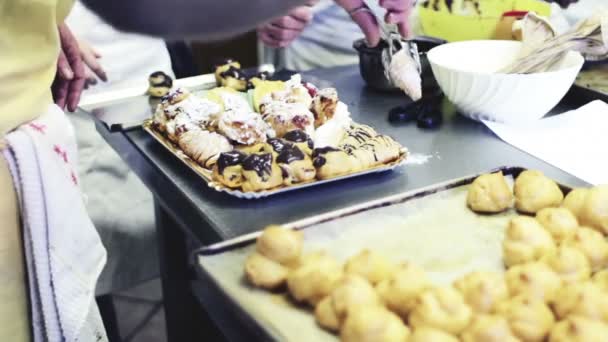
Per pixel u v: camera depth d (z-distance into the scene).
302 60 1.66
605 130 0.96
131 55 1.46
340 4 0.74
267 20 0.41
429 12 1.37
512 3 1.33
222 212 0.73
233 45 2.17
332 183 0.80
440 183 0.72
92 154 1.39
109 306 1.44
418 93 0.96
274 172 0.76
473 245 0.65
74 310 0.84
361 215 0.67
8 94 0.75
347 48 1.60
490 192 0.69
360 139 0.87
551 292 0.54
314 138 0.89
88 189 1.41
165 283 1.11
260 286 0.56
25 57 0.75
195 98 0.96
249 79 1.16
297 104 0.94
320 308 0.52
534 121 1.00
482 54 1.09
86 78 1.16
